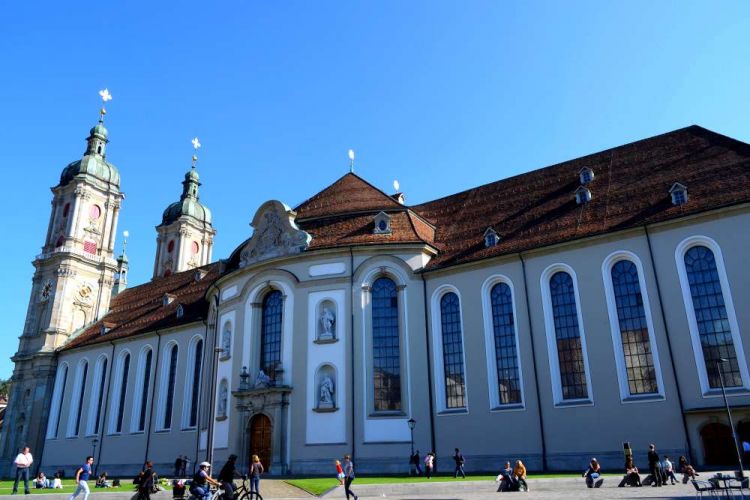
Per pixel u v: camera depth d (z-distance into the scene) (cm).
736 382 3728
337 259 5225
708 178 4309
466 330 4784
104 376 7738
